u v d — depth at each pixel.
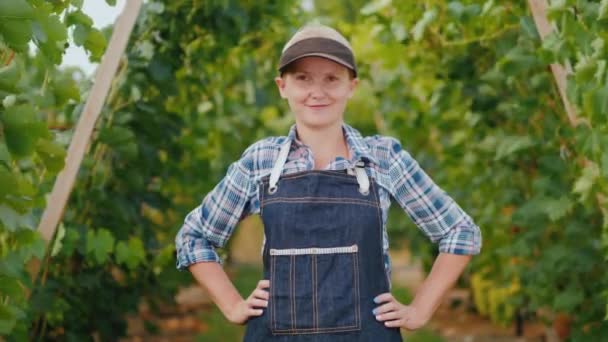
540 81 3.12
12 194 1.80
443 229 2.11
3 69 1.71
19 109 1.71
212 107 4.45
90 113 2.54
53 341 3.20
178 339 5.71
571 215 3.29
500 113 3.72
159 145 3.58
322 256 1.95
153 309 3.92
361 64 4.46
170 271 3.51
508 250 3.76
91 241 2.86
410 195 2.11
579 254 3.09
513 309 4.92
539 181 2.99
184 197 4.63
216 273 2.14
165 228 3.87
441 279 2.09
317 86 2.03
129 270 3.53
